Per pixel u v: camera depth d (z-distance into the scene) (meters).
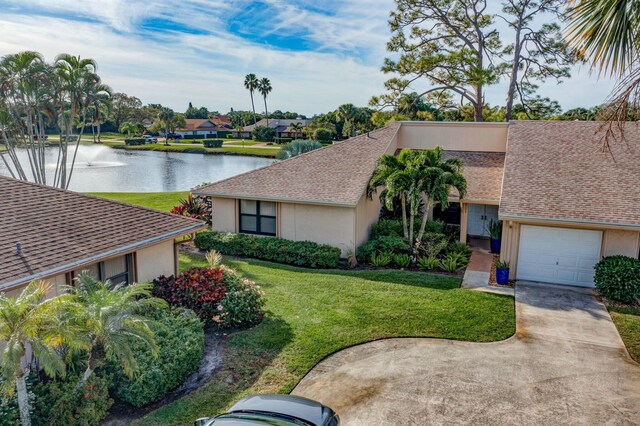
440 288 14.83
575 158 17.91
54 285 9.61
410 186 16.94
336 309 12.93
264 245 18.23
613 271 13.70
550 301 13.85
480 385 9.24
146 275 12.31
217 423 6.47
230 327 11.73
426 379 9.46
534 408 8.48
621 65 6.01
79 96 28.05
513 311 12.99
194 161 66.50
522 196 15.97
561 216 14.69
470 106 33.72
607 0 5.70
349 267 17.44
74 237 10.66
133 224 12.26
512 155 18.91
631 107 6.69
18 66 25.97
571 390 9.07
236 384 9.17
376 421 8.09
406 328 11.76
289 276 16.02
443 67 30.73
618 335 11.52
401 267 17.41
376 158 20.31
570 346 10.94
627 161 17.20
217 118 138.38
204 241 19.41
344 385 9.24
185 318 10.71
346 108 70.81
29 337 6.79
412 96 32.59
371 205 20.11
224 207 20.00
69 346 7.69
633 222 13.95
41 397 7.63
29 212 11.26
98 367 8.52
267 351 10.51
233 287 12.17
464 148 22.91
